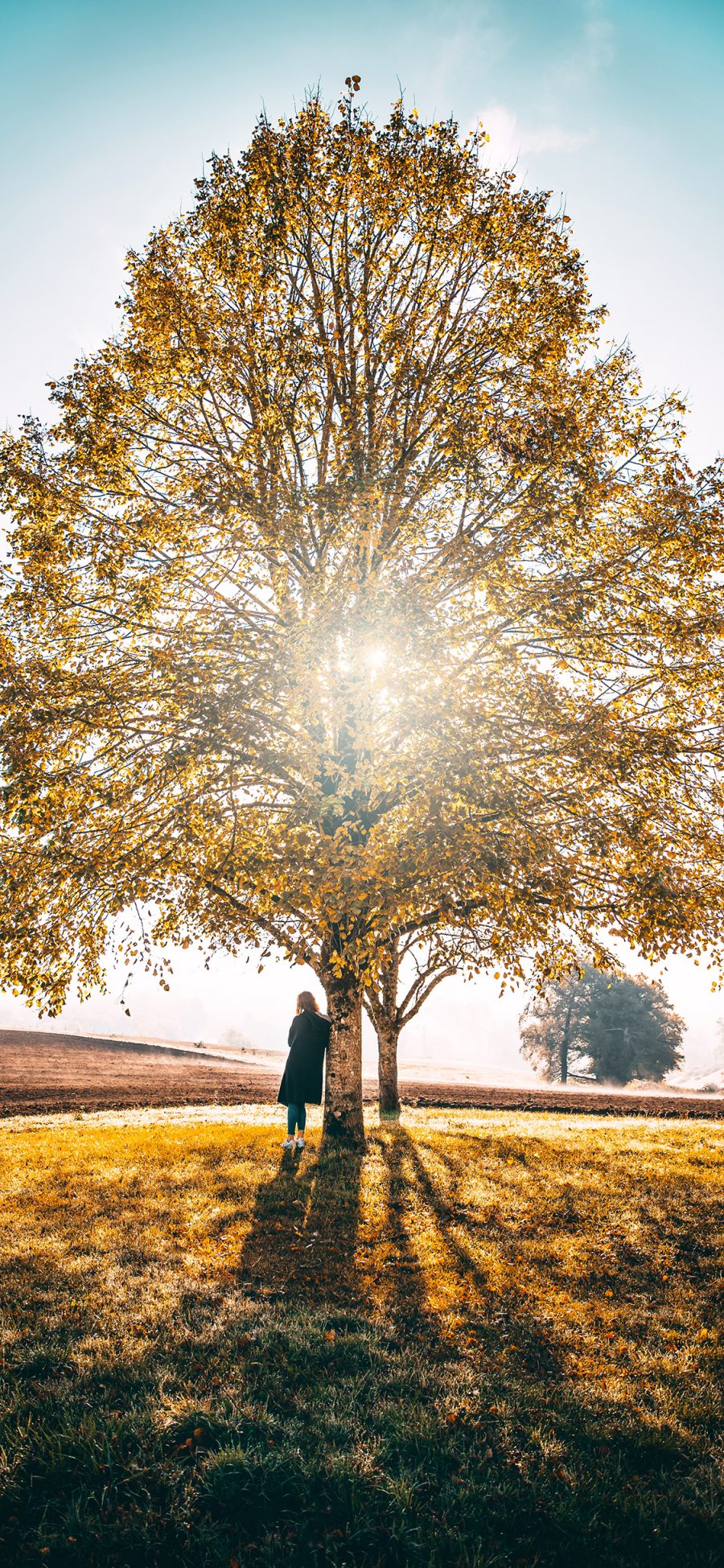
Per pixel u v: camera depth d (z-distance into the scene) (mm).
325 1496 3783
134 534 10047
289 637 9406
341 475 9617
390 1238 7148
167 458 10773
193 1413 4199
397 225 11367
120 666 10062
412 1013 16438
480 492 9859
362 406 11516
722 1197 8531
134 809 9492
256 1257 6582
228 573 10641
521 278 11555
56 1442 3971
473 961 8688
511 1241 7109
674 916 8422
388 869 7980
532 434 9664
